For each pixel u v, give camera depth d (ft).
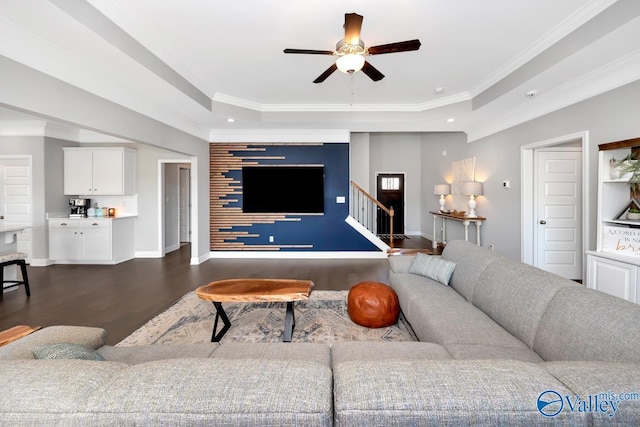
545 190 14.58
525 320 5.86
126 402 2.35
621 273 9.03
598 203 10.05
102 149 19.08
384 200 30.63
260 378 2.56
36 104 8.45
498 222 16.90
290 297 8.19
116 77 10.45
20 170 18.38
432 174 27.78
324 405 2.36
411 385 2.47
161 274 16.22
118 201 20.54
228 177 20.27
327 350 5.41
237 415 2.30
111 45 8.31
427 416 2.30
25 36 7.75
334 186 20.20
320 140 19.97
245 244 20.43
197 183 18.53
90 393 2.43
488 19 8.70
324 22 8.83
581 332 4.62
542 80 10.96
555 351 4.95
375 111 16.71
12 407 2.33
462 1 7.93
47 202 18.12
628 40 8.18
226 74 12.41
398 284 10.05
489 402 2.34
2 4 6.57
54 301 12.01
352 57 8.39
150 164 20.56
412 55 10.86
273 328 9.51
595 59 9.31
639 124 9.23
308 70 12.01
